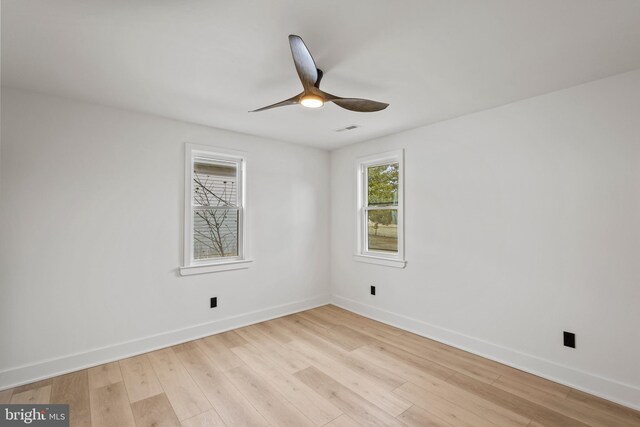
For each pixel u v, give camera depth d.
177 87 2.45
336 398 2.25
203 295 3.41
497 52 1.94
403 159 3.66
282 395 2.29
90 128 2.75
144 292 3.02
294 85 2.43
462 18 1.60
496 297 2.85
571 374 2.41
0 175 2.38
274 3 1.48
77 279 2.67
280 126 3.47
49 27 1.67
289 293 4.22
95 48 1.89
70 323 2.63
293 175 4.27
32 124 2.50
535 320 2.60
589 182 2.33
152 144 3.08
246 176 3.78
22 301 2.44
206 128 3.45
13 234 2.41
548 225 2.54
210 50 1.92
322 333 3.51
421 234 3.48
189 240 3.29
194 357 2.90
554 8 1.52
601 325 2.28
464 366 2.73
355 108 2.21
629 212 2.17
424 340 3.32
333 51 1.93
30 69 2.15
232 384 2.44
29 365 2.45
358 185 4.28
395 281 3.76
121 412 2.09
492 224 2.88
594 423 1.98
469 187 3.05
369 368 2.70
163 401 2.21
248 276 3.79
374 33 1.74
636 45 1.84
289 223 4.21
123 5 1.50
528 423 1.98
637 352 2.13
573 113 2.41
